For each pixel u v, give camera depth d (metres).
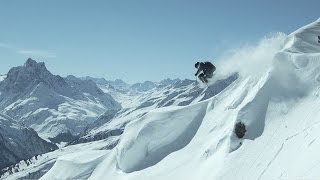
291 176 62.47
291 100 84.94
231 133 83.25
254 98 87.62
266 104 86.00
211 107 102.31
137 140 102.19
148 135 101.88
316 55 92.62
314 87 85.56
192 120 101.38
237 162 76.94
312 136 69.19
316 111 77.44
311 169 60.12
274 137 77.44
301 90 86.50
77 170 113.25
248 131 82.25
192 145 93.94
